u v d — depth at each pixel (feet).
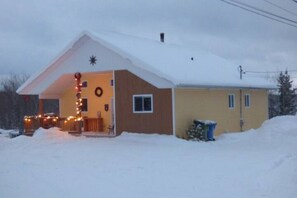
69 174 40.19
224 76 83.71
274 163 43.75
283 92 157.69
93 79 84.58
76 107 85.05
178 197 30.40
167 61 75.36
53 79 81.61
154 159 48.42
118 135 72.84
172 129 67.15
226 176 37.70
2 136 87.10
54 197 30.89
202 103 73.72
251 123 90.53
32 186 34.83
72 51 78.28
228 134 75.56
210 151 54.95
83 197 30.76
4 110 143.43
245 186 33.40
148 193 31.73
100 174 39.86
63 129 79.30
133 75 71.20
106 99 83.05
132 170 41.70
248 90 89.76
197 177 37.65
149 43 86.53
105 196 30.94
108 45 72.54
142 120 70.33
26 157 52.54
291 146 57.36
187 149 56.95
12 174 40.81
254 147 58.75
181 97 68.69
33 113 142.92
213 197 30.14
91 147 60.08
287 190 31.27
